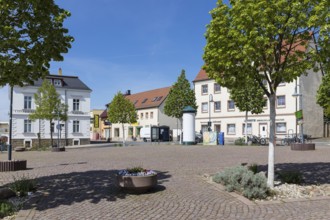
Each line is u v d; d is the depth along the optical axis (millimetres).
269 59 9109
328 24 8156
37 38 8312
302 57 9062
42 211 7438
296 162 15508
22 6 7895
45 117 39906
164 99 70312
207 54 9602
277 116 49906
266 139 36094
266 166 13930
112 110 48281
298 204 7844
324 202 8008
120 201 8242
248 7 8508
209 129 43375
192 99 47875
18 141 48906
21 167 14406
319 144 35000
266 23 8516
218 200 8242
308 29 8953
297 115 26203
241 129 54750
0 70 8172
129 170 9422
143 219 6785
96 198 8562
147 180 8898
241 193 8789
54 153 27047
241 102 34750
